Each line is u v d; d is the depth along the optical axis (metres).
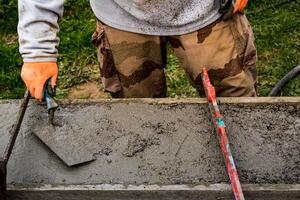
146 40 2.21
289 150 1.83
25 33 1.90
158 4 2.07
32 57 1.88
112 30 2.21
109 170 1.80
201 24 2.12
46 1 1.91
